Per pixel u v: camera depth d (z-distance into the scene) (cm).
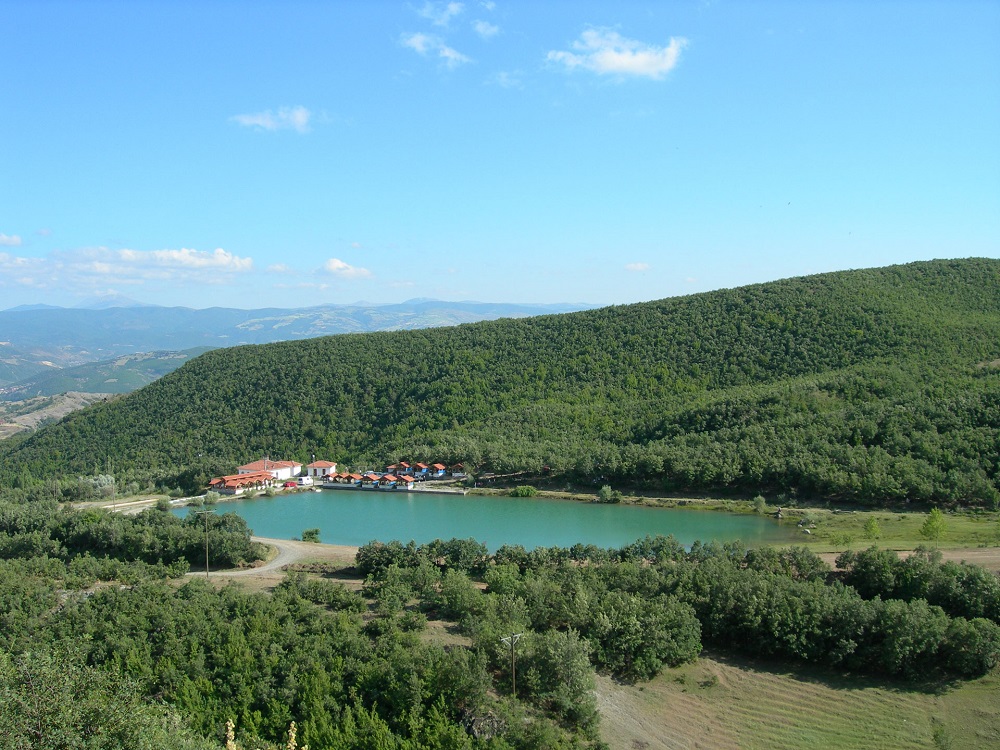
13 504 14025
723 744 5694
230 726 4319
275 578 9244
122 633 6544
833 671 6625
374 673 5778
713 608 7131
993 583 7181
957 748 5638
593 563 8850
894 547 9375
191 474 17112
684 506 13275
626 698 6206
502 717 5369
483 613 7044
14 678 3475
